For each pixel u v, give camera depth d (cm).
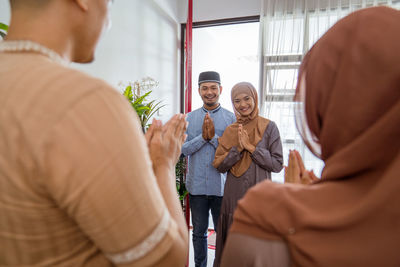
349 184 29
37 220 30
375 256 25
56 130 27
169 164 50
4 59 33
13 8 35
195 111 226
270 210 30
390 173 25
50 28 35
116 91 32
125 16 238
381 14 31
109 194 28
